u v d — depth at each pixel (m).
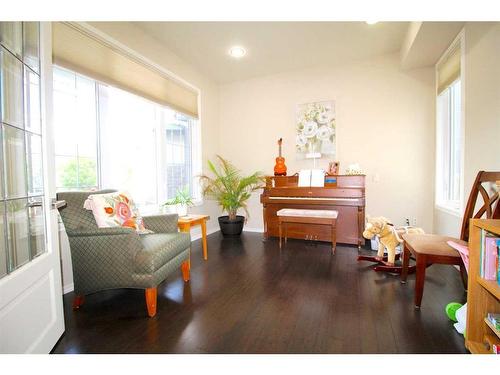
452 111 2.75
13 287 1.00
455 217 2.40
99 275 1.65
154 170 3.06
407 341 1.31
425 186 3.16
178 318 1.57
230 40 2.89
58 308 1.36
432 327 1.44
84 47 2.06
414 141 3.19
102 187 2.40
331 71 3.56
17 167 1.19
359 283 2.05
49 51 1.36
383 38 2.87
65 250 1.98
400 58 3.15
